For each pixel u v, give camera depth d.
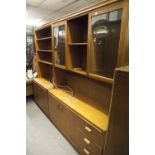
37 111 3.27
